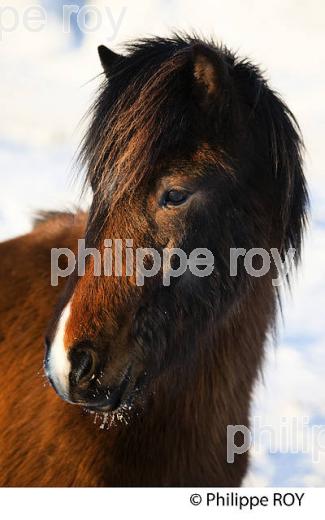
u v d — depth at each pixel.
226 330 2.56
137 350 2.24
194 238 2.26
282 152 2.46
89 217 2.28
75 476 2.53
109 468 2.53
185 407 2.55
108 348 2.20
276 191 2.48
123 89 2.28
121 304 2.20
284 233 2.54
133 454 2.54
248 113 2.41
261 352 2.70
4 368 2.69
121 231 2.20
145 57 2.34
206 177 2.26
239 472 2.74
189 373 2.51
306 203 2.64
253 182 2.41
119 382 2.23
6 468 2.58
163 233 2.22
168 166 2.21
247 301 2.57
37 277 2.80
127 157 2.18
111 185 2.20
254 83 2.45
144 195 2.20
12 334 2.72
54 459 2.53
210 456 2.63
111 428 2.51
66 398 2.20
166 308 2.26
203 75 2.25
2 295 2.79
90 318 2.18
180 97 2.25
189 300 2.30
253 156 2.40
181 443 2.57
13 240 2.99
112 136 2.22
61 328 2.20
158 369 2.32
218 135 2.29
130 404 2.29
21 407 2.61
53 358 2.20
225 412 2.63
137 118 2.20
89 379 2.18
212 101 2.27
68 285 2.30
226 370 2.60
